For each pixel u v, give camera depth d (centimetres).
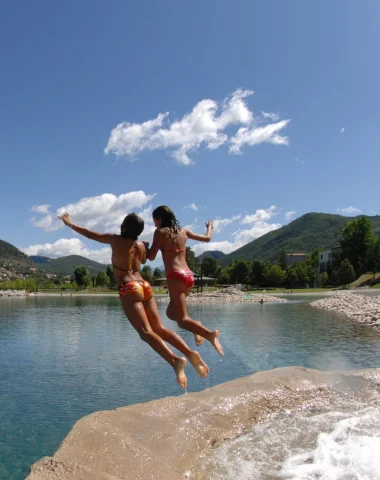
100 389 1051
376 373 830
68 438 527
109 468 471
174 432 569
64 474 450
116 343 1764
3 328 2344
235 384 766
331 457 514
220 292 5306
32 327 2388
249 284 9600
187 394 715
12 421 834
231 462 512
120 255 480
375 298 3372
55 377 1175
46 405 930
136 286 471
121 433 549
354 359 1259
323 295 5712
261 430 608
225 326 2200
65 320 2808
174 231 504
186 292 493
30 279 10225
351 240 8600
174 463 501
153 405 652
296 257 12506
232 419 632
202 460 519
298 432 600
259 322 2391
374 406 695
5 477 617
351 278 7775
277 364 1235
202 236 532
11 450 707
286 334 1853
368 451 524
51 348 1653
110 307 4134
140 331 461
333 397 730
